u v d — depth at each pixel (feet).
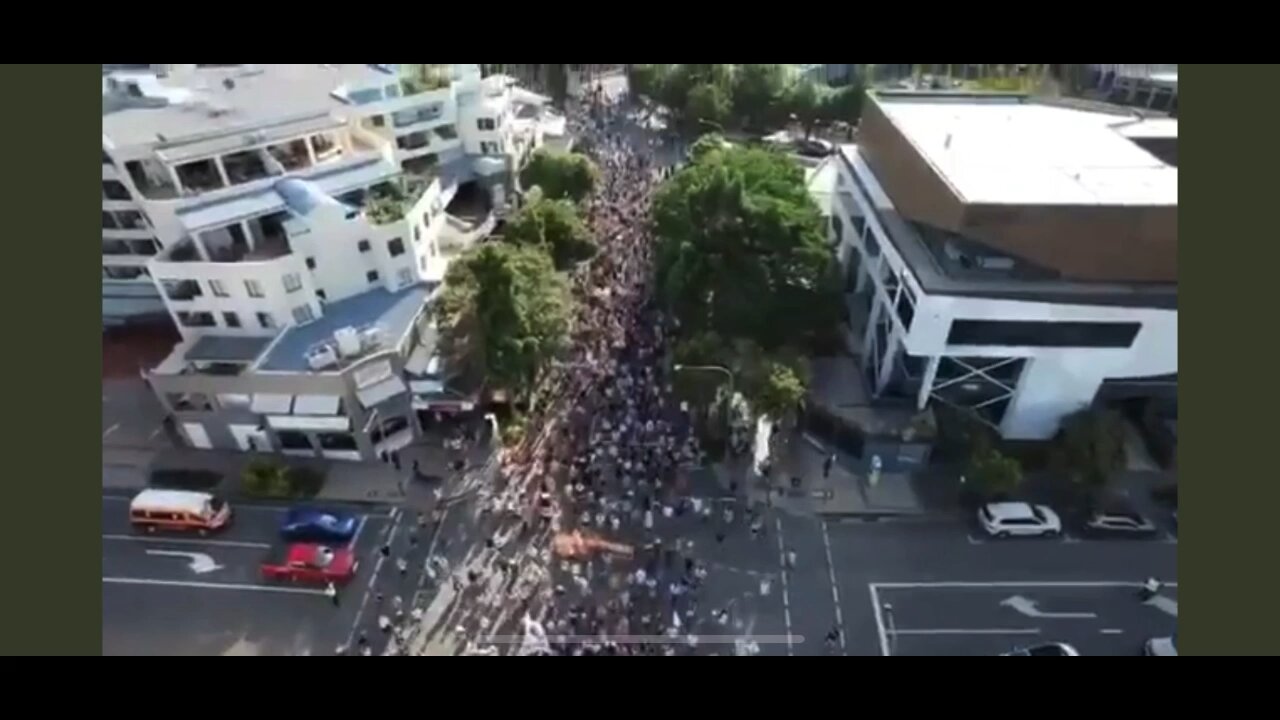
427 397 172.35
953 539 158.71
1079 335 163.32
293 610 146.10
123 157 185.78
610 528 157.79
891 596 147.95
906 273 169.78
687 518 160.56
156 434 183.83
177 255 176.04
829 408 178.50
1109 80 332.39
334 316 180.96
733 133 336.70
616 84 390.01
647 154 318.45
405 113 239.50
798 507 164.45
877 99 222.07
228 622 144.15
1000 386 176.35
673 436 175.94
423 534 157.58
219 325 179.01
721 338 182.29
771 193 200.64
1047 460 171.42
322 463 174.19
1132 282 163.12
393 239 183.11
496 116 249.75
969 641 140.87
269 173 198.70
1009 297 158.51
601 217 248.93
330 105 213.46
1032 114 214.28
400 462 173.06
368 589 148.46
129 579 151.94
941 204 167.84
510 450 174.29
